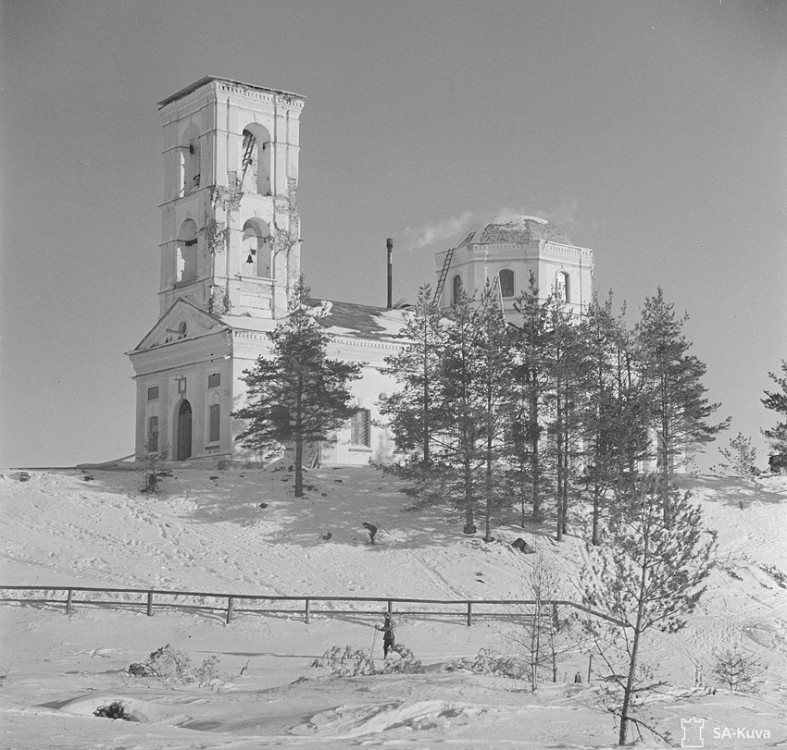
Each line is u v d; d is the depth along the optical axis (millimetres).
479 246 101938
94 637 45688
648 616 31078
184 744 23078
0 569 56219
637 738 28094
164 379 85062
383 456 83938
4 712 26141
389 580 60906
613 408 72188
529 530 71000
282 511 69188
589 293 104562
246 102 85812
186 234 87562
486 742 24406
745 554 72125
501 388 71375
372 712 27000
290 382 72062
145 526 65000
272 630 48406
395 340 85312
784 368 77250
